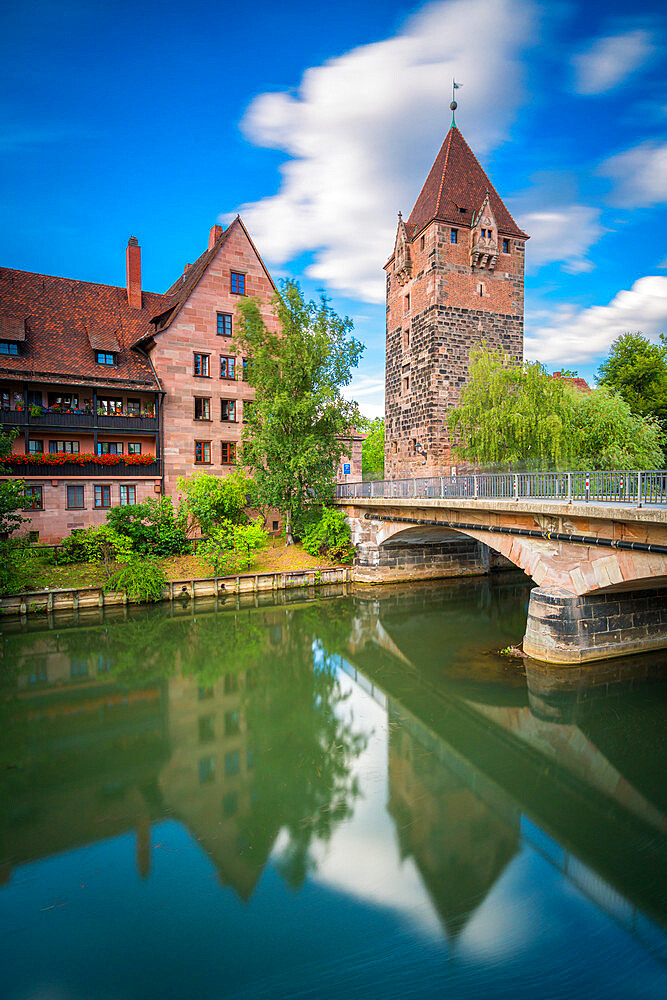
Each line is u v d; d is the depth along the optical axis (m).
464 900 7.61
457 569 31.48
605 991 6.17
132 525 27.95
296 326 30.22
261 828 9.35
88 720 13.98
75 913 7.45
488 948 6.80
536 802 10.07
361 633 21.69
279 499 30.62
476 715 13.88
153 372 32.03
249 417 31.44
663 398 39.31
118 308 34.81
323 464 30.70
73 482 28.69
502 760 11.67
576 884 7.95
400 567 30.22
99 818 9.67
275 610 25.20
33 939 7.03
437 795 10.33
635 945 6.82
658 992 6.16
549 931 7.05
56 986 6.33
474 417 26.39
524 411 24.66
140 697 15.55
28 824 9.51
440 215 33.31
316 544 31.38
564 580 16.17
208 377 32.72
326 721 13.84
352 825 9.36
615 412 27.59
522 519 17.27
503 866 8.29
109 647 20.16
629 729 12.71
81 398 30.31
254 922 7.26
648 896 7.69
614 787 10.57
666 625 16.98
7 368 28.09
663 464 29.14
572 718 13.26
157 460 31.05
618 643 16.36
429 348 34.00
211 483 30.31
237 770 11.37
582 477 15.05
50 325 31.44
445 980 6.32
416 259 35.91
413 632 21.41
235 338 30.81
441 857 8.54
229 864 8.43
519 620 22.66
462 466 28.08
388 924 7.20
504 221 35.12
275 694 15.76
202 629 22.42
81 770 11.41
